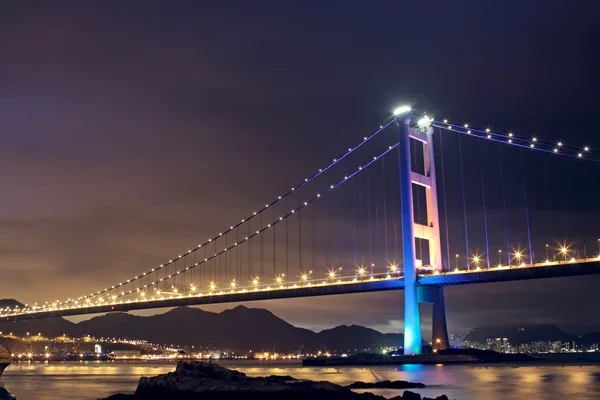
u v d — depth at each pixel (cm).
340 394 3344
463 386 4953
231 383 3475
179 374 3725
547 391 4534
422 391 4481
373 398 3550
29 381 7319
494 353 10412
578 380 5691
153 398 3547
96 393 5294
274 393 3262
